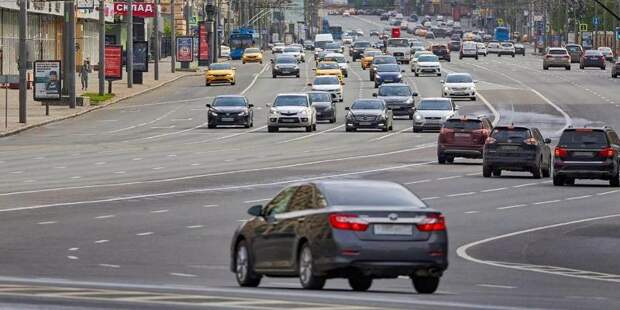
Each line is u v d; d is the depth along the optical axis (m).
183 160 104.44
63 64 177.88
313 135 136.88
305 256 39.09
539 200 78.69
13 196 77.00
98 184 84.75
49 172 93.62
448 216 69.88
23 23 143.00
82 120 156.50
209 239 58.84
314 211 39.00
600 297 40.06
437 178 91.88
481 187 86.25
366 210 38.31
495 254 55.22
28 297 35.06
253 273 41.34
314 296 36.34
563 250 56.84
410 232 38.41
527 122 148.88
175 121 156.00
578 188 87.00
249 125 147.62
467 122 103.94
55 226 63.28
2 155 109.12
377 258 38.03
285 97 143.25
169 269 48.41
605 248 57.59
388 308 32.91
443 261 38.69
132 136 133.88
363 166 100.00
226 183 85.56
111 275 45.84
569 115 157.75
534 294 40.53
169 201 74.81
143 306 32.88
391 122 145.12
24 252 53.72
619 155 89.44
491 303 35.91
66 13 173.00
